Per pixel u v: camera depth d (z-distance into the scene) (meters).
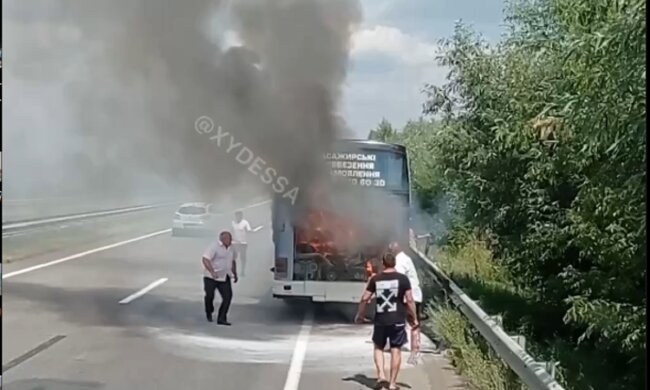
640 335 9.83
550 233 14.32
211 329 12.76
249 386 8.85
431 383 9.02
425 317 13.80
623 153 8.43
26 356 10.24
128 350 10.78
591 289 11.60
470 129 16.84
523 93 14.12
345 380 9.20
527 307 15.84
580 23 9.10
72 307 14.50
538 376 6.03
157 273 20.73
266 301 16.39
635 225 8.87
